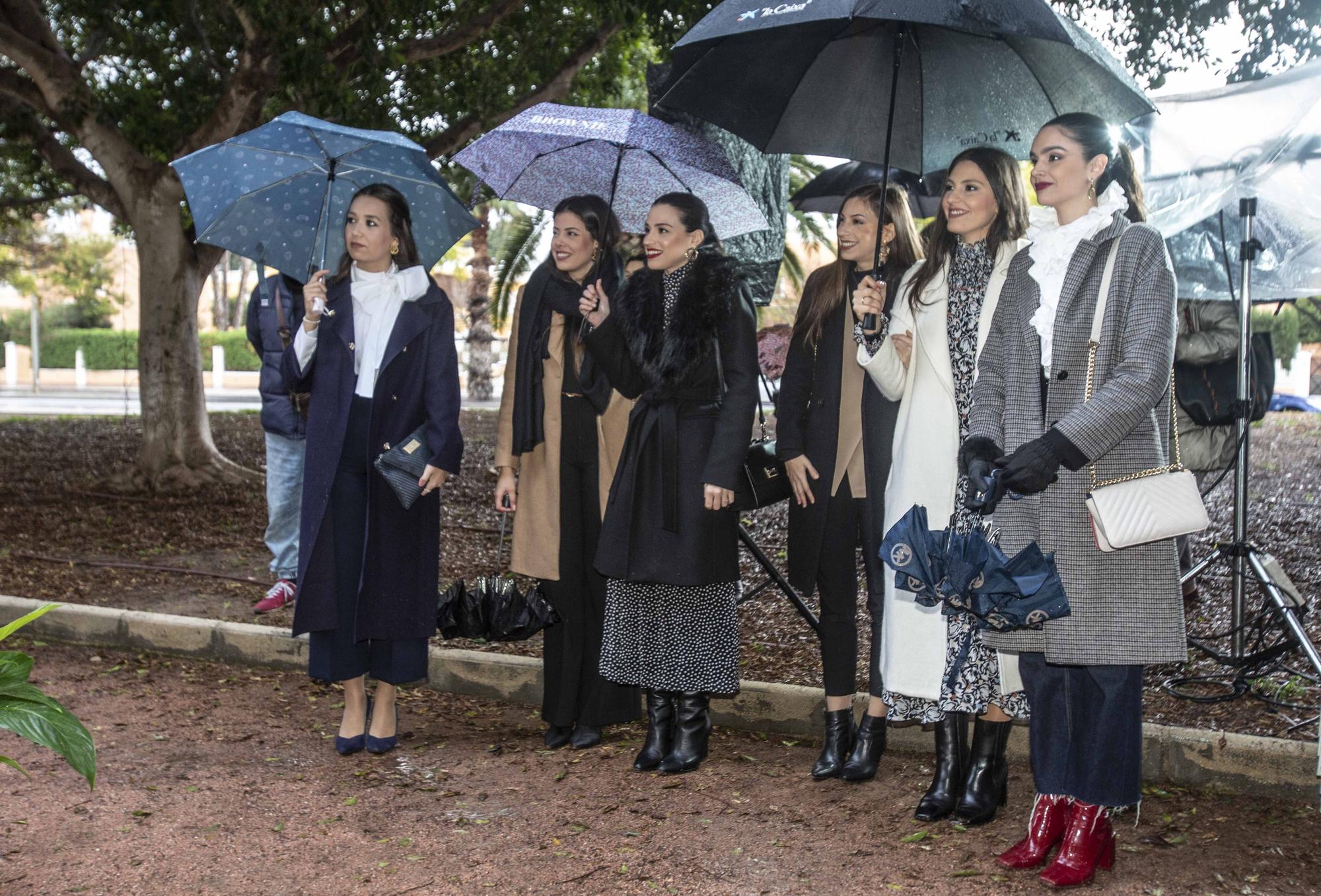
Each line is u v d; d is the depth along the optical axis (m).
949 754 3.75
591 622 4.46
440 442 4.28
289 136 4.84
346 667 4.29
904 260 4.04
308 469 4.30
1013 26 3.34
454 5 11.41
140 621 5.75
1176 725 4.43
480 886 3.24
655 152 4.30
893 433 3.91
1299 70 4.86
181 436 10.78
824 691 4.37
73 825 3.61
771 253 6.09
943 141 4.22
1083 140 3.25
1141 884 3.25
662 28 9.99
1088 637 3.16
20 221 17.17
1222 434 5.80
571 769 4.22
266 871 3.33
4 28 9.76
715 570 4.10
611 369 4.17
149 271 10.66
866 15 3.37
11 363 40.75
